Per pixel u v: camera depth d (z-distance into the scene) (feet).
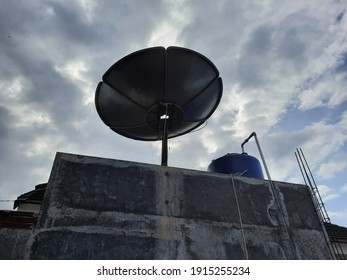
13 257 12.82
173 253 14.14
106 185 15.39
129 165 16.60
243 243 15.75
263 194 18.53
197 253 14.49
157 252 13.94
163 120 25.84
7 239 13.28
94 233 13.69
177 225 15.16
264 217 17.40
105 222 14.16
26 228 13.88
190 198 16.49
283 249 16.31
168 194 16.19
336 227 26.63
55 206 13.91
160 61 22.53
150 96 23.95
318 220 18.58
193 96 24.58
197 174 17.75
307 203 19.24
